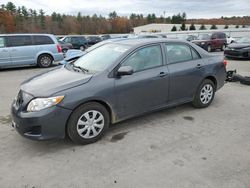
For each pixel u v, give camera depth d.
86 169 3.21
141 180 2.96
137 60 4.32
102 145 3.83
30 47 11.79
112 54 4.38
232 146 3.76
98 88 3.81
